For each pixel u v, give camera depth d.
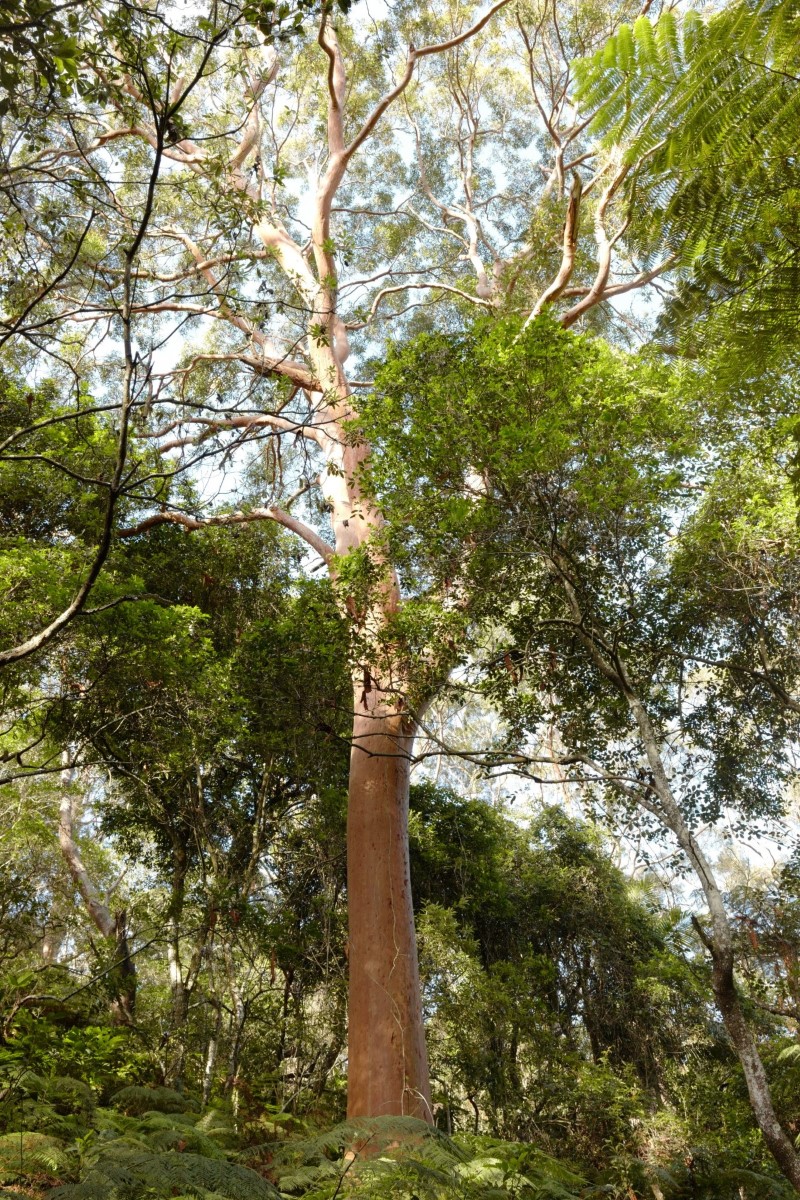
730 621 10.73
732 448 9.80
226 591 14.44
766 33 2.97
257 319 6.91
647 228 3.39
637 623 10.52
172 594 14.02
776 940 12.18
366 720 12.88
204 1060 11.82
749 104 3.05
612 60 3.30
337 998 13.06
